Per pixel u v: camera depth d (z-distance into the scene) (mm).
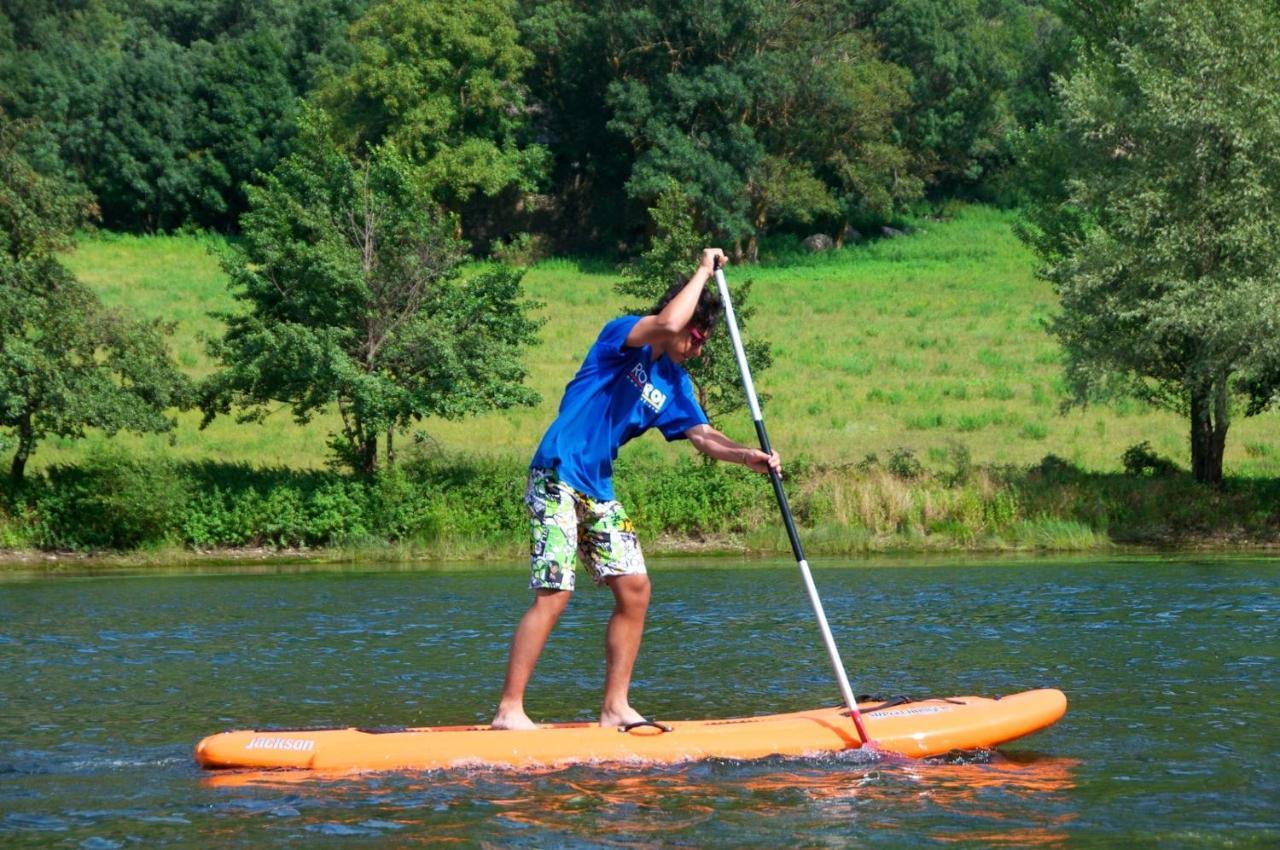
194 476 24312
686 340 6602
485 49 63250
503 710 6578
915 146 71500
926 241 66188
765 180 63562
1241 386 25297
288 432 32000
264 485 24250
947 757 6426
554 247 67812
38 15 79500
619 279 58438
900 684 8805
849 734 6547
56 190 24703
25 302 23203
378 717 7789
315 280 24375
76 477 23938
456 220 26047
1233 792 5758
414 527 23719
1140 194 24031
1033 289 53375
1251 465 28969
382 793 5738
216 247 25328
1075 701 8031
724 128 64500
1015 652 10273
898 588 16016
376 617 13391
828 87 63000
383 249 25062
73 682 9148
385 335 24750
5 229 24031
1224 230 23781
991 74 71500
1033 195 31609
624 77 65500
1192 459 26797
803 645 10898
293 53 73438
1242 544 23438
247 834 5176
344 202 25562
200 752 6293
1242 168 23531
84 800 5719
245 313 26562
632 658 6652
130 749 6793
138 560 22422
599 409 6406
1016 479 25438
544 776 6012
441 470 24953
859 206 66500
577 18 66688
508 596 15727
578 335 45094
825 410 34969
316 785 5902
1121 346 24828
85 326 23938
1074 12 32500
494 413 34719
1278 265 23125
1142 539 23891
